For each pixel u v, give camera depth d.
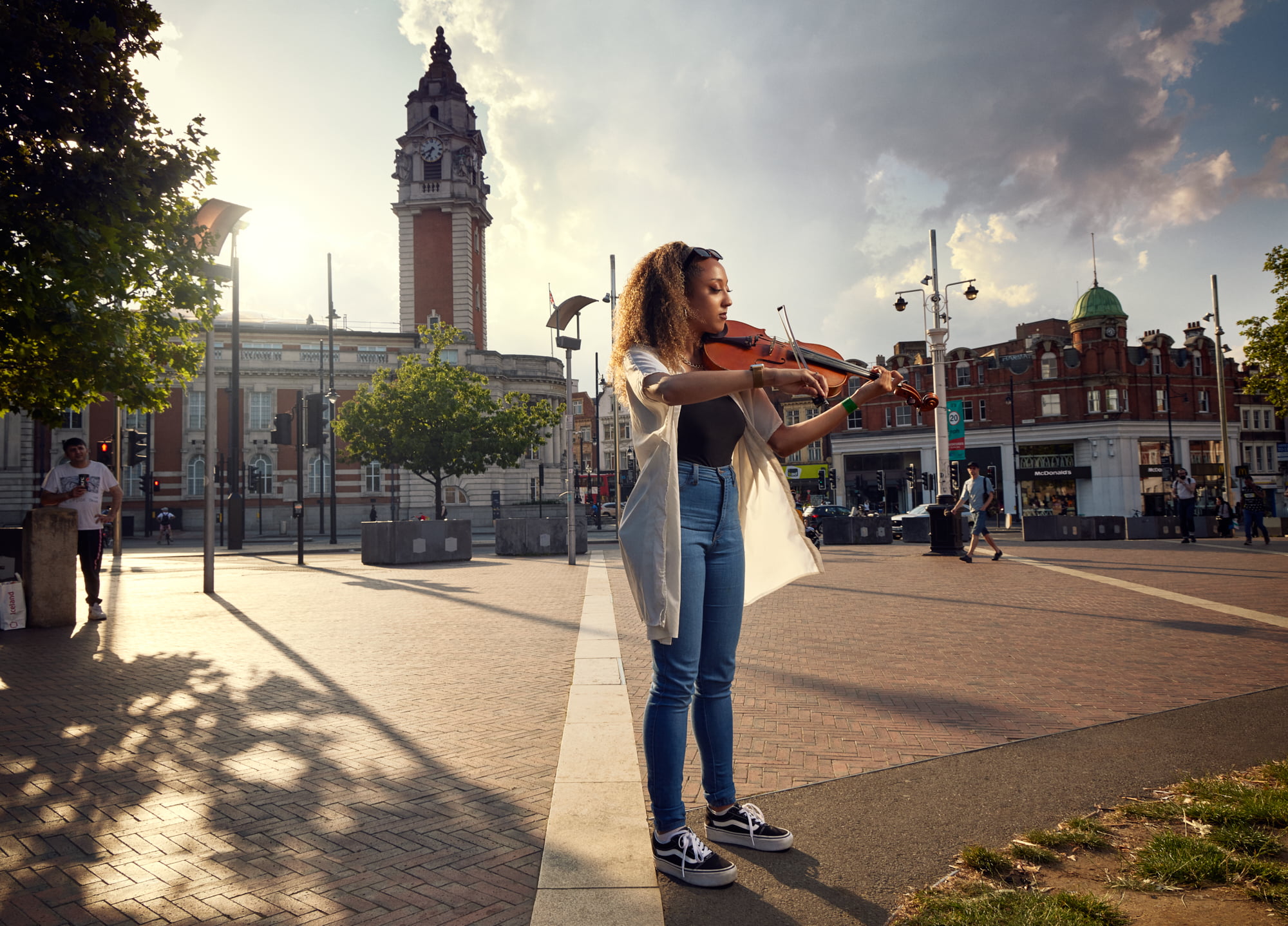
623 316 2.72
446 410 36.66
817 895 2.25
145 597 10.51
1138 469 47.59
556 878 2.35
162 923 2.13
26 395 8.67
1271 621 7.16
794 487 53.88
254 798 3.08
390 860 2.52
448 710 4.44
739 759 3.50
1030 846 2.48
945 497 17.20
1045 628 7.01
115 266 7.01
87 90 6.89
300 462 17.73
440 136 54.12
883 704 4.46
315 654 6.17
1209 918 2.02
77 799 3.08
